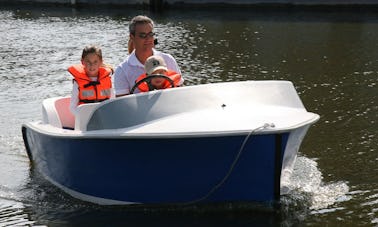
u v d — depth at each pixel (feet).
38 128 19.90
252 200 17.56
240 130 16.16
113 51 46.88
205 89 17.94
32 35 56.70
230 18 68.44
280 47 48.47
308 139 24.82
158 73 18.30
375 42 50.14
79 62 43.09
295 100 18.61
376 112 28.71
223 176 17.03
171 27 61.41
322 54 45.01
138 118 17.26
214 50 47.47
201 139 16.37
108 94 19.99
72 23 65.41
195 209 17.80
